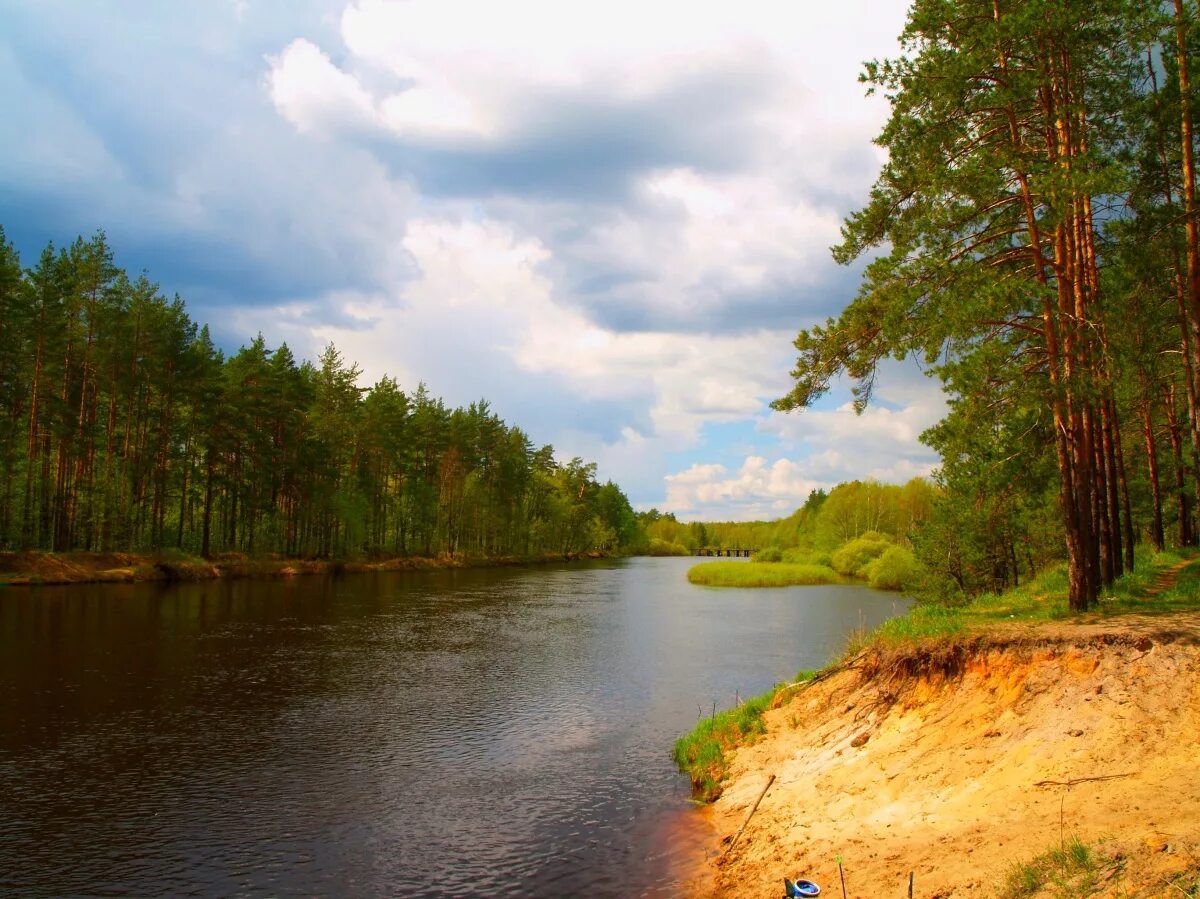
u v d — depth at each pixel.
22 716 18.48
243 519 66.69
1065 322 15.29
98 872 10.77
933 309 15.30
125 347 53.00
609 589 62.12
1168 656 9.84
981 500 22.80
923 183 16.30
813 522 139.38
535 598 51.91
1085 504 15.33
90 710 19.19
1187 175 17.77
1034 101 16.20
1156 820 6.91
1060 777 8.85
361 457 79.25
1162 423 31.80
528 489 116.06
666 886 10.05
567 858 11.14
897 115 16.52
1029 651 11.44
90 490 52.12
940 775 10.38
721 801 13.10
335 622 35.94
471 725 18.89
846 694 14.58
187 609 37.78
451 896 10.04
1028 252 16.08
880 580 65.12
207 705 20.08
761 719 15.71
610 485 161.25
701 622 40.03
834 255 18.08
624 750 16.84
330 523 73.31
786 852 9.97
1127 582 17.89
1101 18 15.53
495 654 28.92
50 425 48.44
